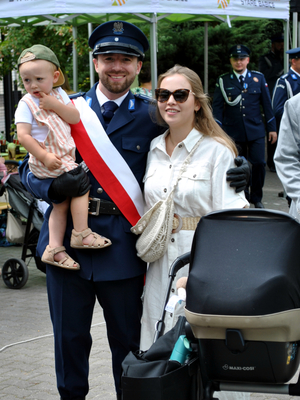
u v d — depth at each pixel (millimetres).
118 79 2979
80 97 3078
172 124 2822
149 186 2912
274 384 1979
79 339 2982
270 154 12438
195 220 2809
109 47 2920
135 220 3000
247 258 1929
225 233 2008
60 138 2836
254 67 13961
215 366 1958
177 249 2816
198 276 1953
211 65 13023
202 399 2109
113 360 3148
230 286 1889
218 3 7371
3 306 5457
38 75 2803
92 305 3035
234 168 2732
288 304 1855
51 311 3031
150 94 7730
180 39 12969
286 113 3619
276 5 8344
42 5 6684
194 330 1969
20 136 2826
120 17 8430
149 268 2951
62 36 10719
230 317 1851
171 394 2006
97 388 3551
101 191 2965
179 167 2838
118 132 3027
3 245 8047
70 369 2986
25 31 10648
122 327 3027
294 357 1969
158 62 13031
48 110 2857
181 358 2125
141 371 2068
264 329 1854
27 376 3795
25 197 5859
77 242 2863
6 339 4543
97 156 2949
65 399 3002
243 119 8453
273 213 1986
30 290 6020
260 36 13930
